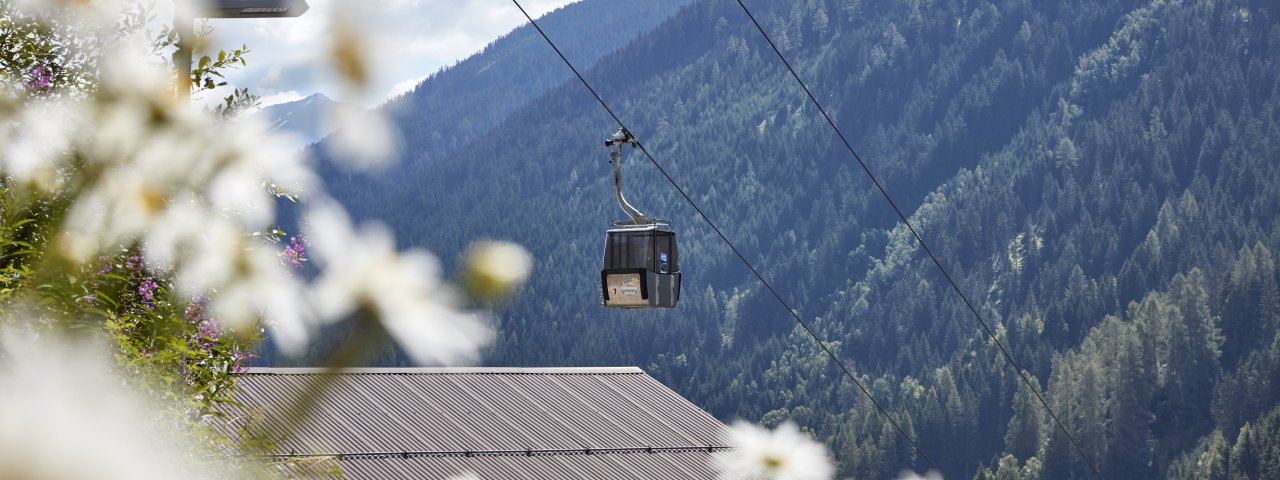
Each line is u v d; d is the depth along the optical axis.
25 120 1.17
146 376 2.82
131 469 0.61
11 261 1.62
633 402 39.94
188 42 1.42
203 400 4.67
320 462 2.50
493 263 0.85
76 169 1.18
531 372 40.78
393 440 34.00
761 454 1.44
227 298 1.08
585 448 35.84
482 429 35.94
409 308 0.85
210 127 1.15
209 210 1.16
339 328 0.87
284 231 4.36
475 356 0.84
